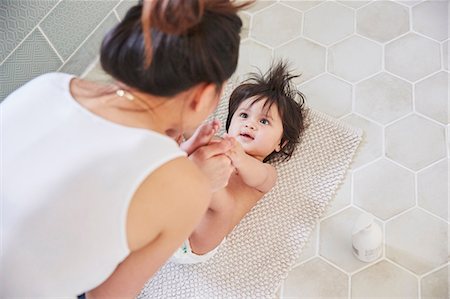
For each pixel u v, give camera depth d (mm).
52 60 1525
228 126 1415
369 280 1270
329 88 1587
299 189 1404
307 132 1485
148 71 658
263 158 1400
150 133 690
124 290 896
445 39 1636
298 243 1329
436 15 1688
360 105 1543
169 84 674
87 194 671
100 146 678
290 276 1294
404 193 1384
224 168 990
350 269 1290
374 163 1439
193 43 650
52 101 721
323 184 1410
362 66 1619
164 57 647
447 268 1266
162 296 1276
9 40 1373
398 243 1312
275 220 1360
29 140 702
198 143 990
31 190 684
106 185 669
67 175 672
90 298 937
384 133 1485
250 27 1746
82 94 730
